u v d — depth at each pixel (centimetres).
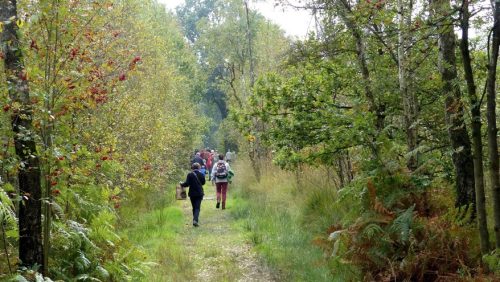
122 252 635
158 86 1627
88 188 612
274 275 720
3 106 428
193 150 3002
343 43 894
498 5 422
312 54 893
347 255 605
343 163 1040
